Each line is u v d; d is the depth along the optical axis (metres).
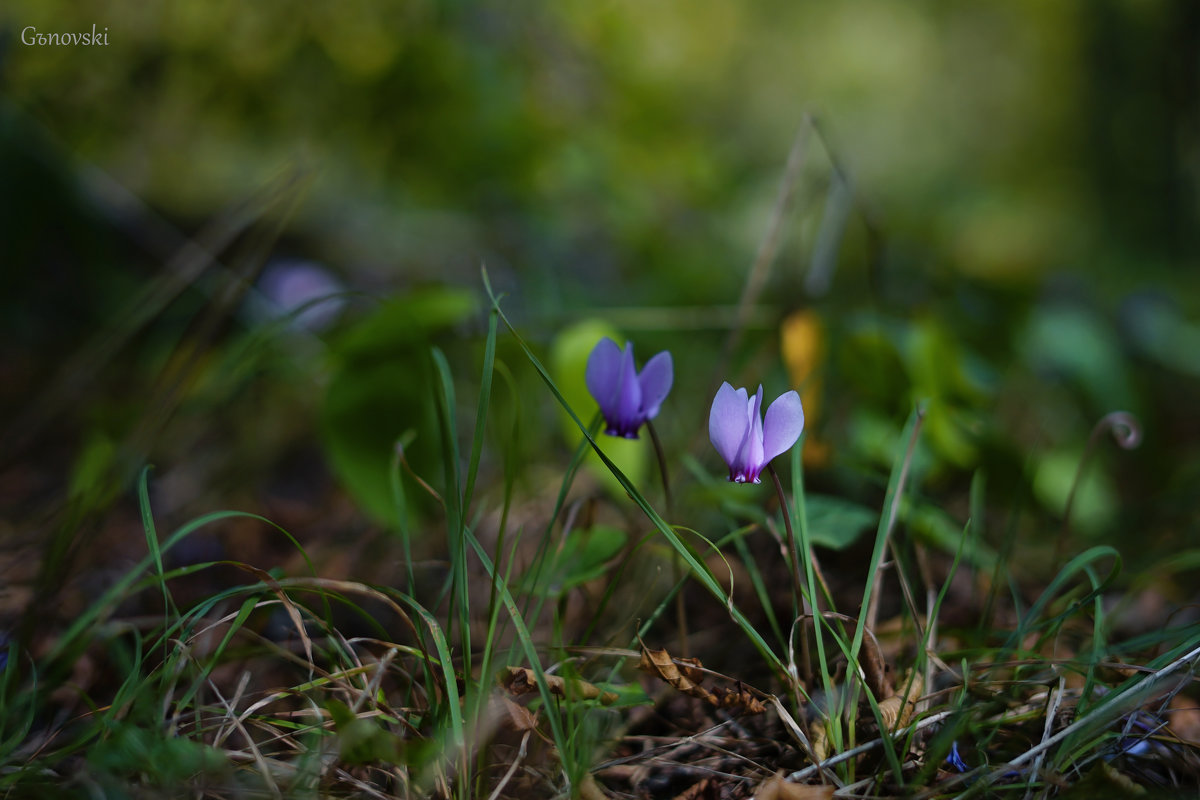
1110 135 2.17
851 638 0.46
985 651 0.43
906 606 0.46
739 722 0.44
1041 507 0.58
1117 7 2.14
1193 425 0.85
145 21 0.92
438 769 0.40
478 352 0.58
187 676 0.44
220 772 0.39
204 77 0.96
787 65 2.40
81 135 0.97
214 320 0.55
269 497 0.65
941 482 0.58
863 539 0.53
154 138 1.03
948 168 2.81
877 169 2.72
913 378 0.56
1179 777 0.41
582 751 0.40
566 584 0.45
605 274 1.10
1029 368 0.79
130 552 0.56
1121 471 0.71
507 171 0.96
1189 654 0.41
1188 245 1.93
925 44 2.73
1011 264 0.96
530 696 0.44
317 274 0.87
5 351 0.83
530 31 1.00
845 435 0.61
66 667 0.41
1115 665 0.42
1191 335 0.97
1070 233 2.14
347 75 0.95
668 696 0.45
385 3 0.95
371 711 0.41
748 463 0.40
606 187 0.98
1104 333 0.74
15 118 0.80
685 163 1.03
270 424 0.70
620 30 1.02
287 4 0.93
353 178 1.16
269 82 0.97
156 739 0.39
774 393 0.60
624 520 0.57
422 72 0.90
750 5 2.19
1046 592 0.44
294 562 0.54
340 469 0.53
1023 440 0.73
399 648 0.41
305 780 0.40
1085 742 0.41
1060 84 2.54
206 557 0.56
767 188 1.10
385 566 0.54
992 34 2.73
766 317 0.62
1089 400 0.70
